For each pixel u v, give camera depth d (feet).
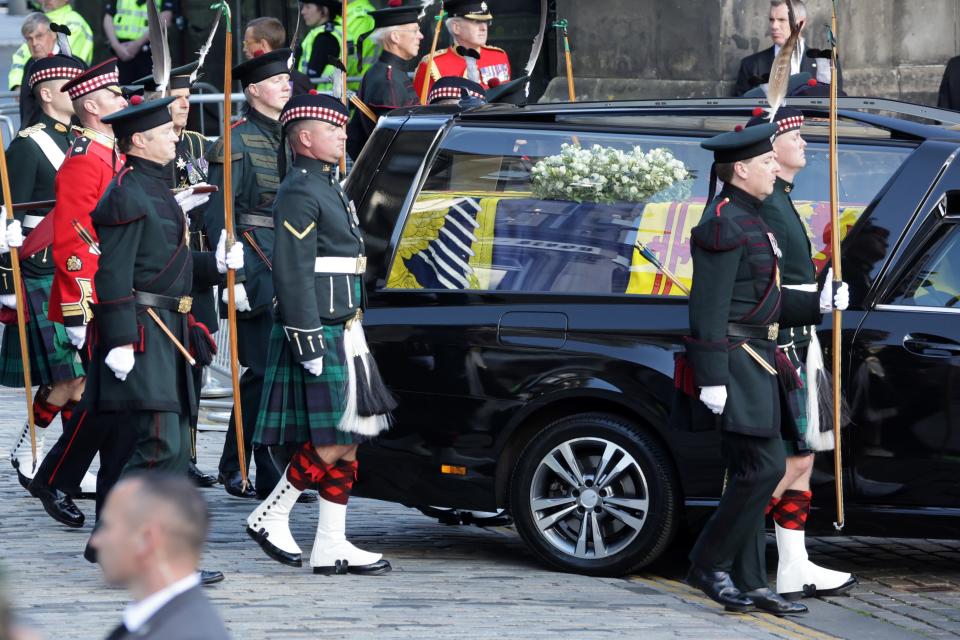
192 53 188.03
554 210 79.82
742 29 147.43
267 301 94.79
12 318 95.20
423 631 63.46
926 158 76.59
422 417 78.64
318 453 75.31
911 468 73.92
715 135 79.66
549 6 161.89
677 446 74.79
